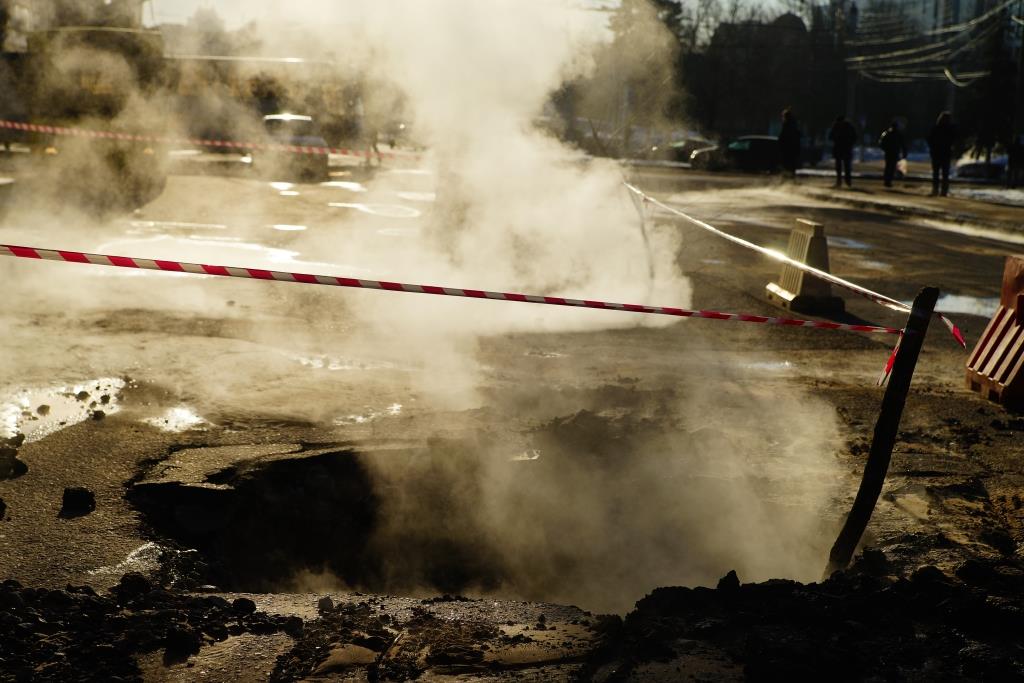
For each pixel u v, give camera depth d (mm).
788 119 34406
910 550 4727
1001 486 5723
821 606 3945
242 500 5438
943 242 19000
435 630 3936
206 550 5152
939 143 28625
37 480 5414
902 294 12977
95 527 4863
